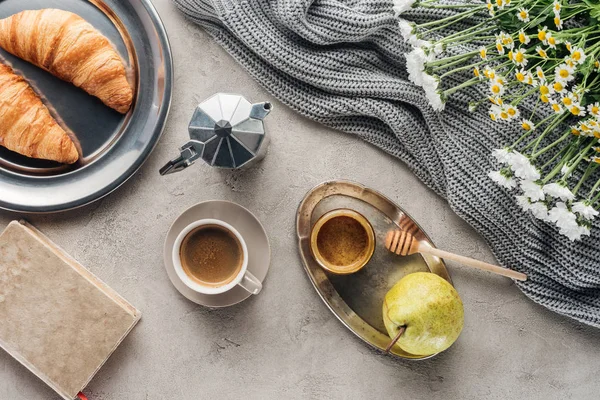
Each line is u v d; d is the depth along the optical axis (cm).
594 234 106
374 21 104
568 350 113
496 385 113
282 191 112
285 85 110
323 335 113
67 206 108
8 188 109
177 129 112
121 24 108
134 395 113
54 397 112
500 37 90
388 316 104
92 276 111
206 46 112
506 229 108
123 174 108
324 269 108
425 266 112
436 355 114
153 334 113
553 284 110
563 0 91
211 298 110
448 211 112
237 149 99
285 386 113
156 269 112
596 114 87
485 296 113
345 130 111
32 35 103
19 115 105
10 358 113
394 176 112
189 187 112
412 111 110
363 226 107
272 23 107
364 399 113
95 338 108
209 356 113
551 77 89
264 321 113
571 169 91
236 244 109
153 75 109
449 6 101
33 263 108
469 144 107
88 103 110
